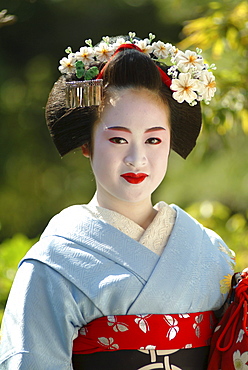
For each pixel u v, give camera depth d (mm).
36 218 11461
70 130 2711
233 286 2701
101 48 2719
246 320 2574
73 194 11352
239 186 8781
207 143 5410
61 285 2533
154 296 2533
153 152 2619
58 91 2762
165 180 10141
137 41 2791
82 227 2625
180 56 2652
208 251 2740
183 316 2574
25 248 4633
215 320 2707
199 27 5117
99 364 2527
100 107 2609
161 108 2639
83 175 11469
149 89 2602
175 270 2594
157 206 2816
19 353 2484
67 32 11281
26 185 11430
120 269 2547
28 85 11430
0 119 11375
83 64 2670
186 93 2609
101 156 2613
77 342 2568
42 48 11422
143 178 2609
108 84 2609
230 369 2566
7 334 2559
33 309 2525
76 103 2604
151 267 2572
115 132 2574
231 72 5008
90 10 11094
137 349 2514
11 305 2580
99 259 2555
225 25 5047
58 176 11523
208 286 2664
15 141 11375
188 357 2574
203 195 9391
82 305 2521
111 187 2629
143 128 2578
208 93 2658
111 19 11164
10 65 11445
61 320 2518
